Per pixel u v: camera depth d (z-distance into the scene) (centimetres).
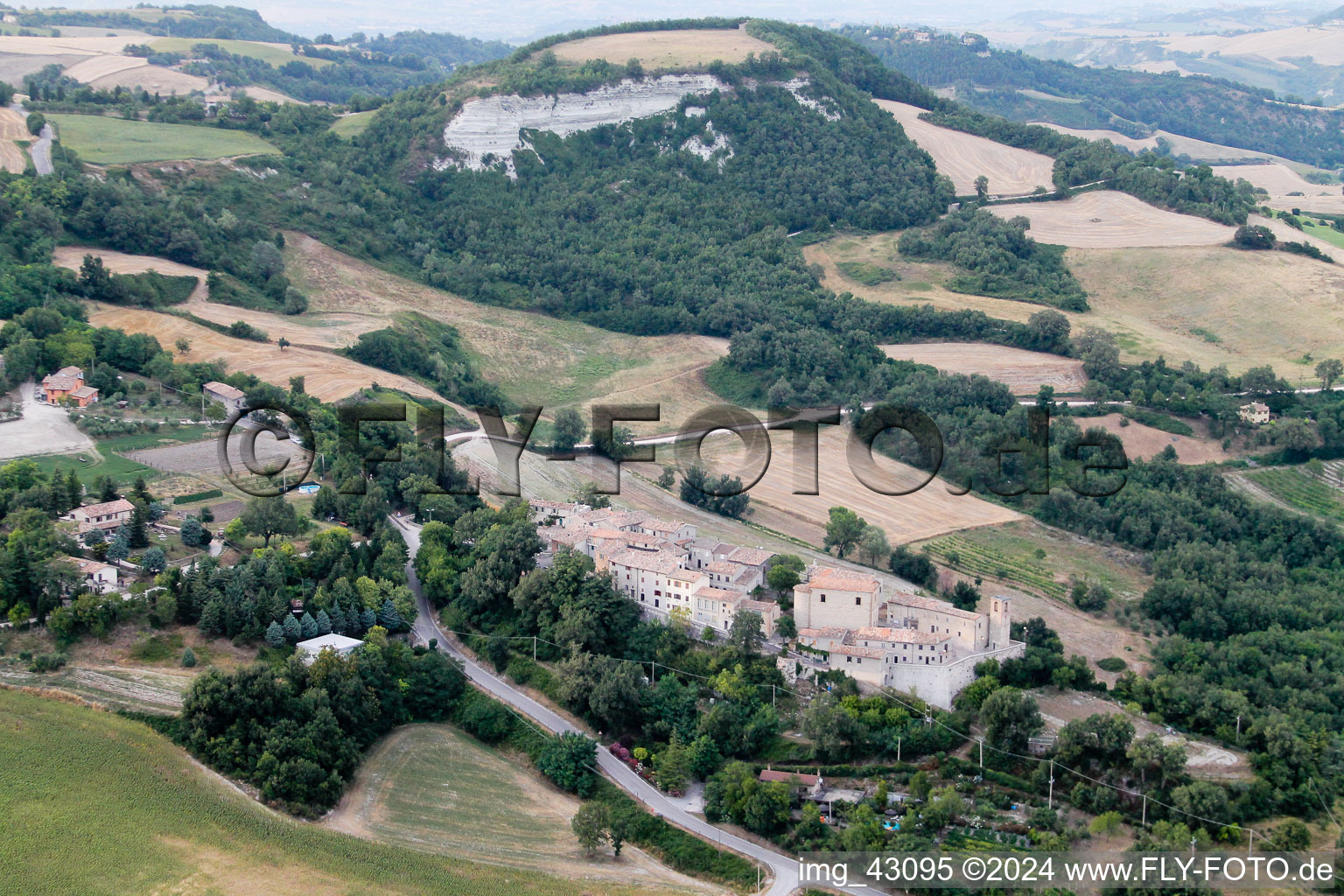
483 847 18800
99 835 17438
